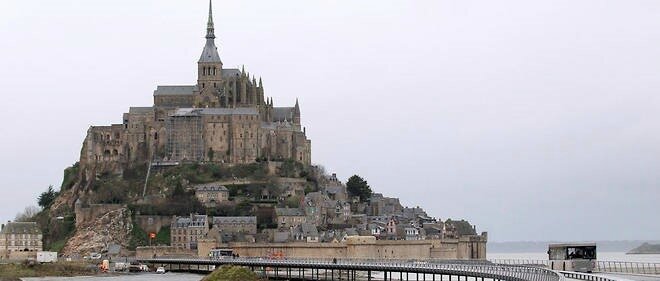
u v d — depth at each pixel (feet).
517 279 563.89
